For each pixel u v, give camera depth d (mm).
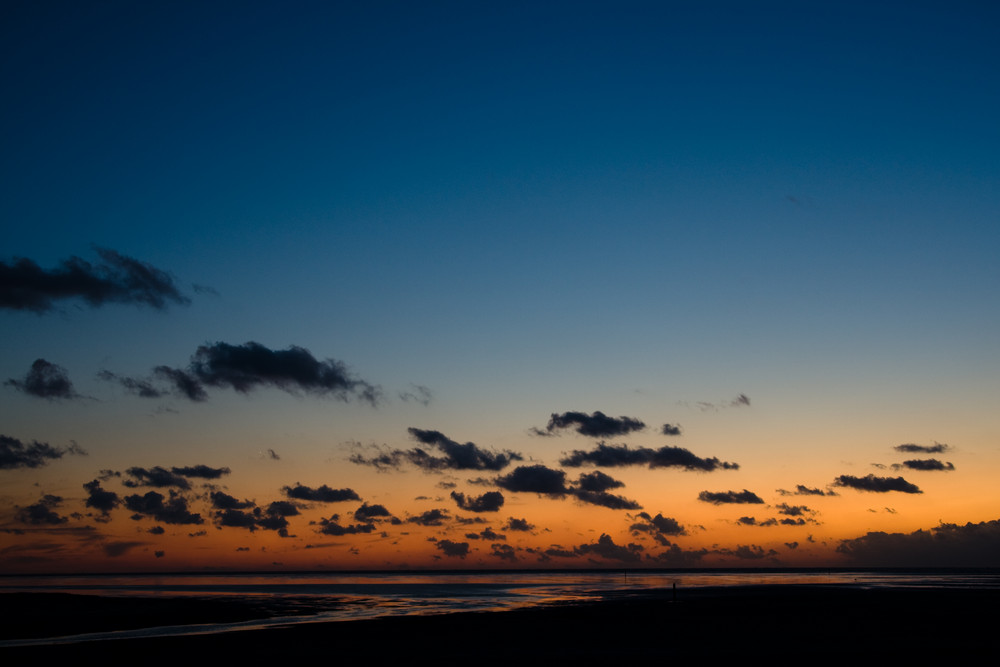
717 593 114750
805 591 118125
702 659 40844
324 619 67625
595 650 44812
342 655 43344
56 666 40062
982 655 41438
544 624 60969
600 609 78562
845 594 106250
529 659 41469
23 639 51500
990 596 98562
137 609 73375
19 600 78500
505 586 169750
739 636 51312
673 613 71562
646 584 175500
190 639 50688
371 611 78188
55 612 68812
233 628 58438
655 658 41469
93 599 82062
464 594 122625
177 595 118875
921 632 52906
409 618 68375
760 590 125500
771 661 39906
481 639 50656
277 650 45344
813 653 42625
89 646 47188
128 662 41156
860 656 41250
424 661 41031
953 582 173375
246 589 153125
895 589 125312
